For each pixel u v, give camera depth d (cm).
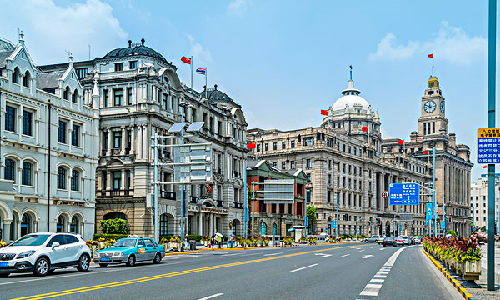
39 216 4312
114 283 1955
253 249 5744
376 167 13262
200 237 6644
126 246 2964
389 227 13700
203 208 6881
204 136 6962
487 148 1753
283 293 1700
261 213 8662
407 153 15925
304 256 3994
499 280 2058
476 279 1950
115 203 5891
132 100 5900
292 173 10200
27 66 4247
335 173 11419
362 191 12531
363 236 11800
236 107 8244
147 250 3041
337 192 11438
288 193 6072
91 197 5000
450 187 17262
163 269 2653
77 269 2641
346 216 11762
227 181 7606
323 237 9525
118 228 5566
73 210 4744
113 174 6003
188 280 2081
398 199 6400
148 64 5928
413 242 8981
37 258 2242
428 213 7894
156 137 4109
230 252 4853
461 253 1998
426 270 2761
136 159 5822
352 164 12206
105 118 5975
